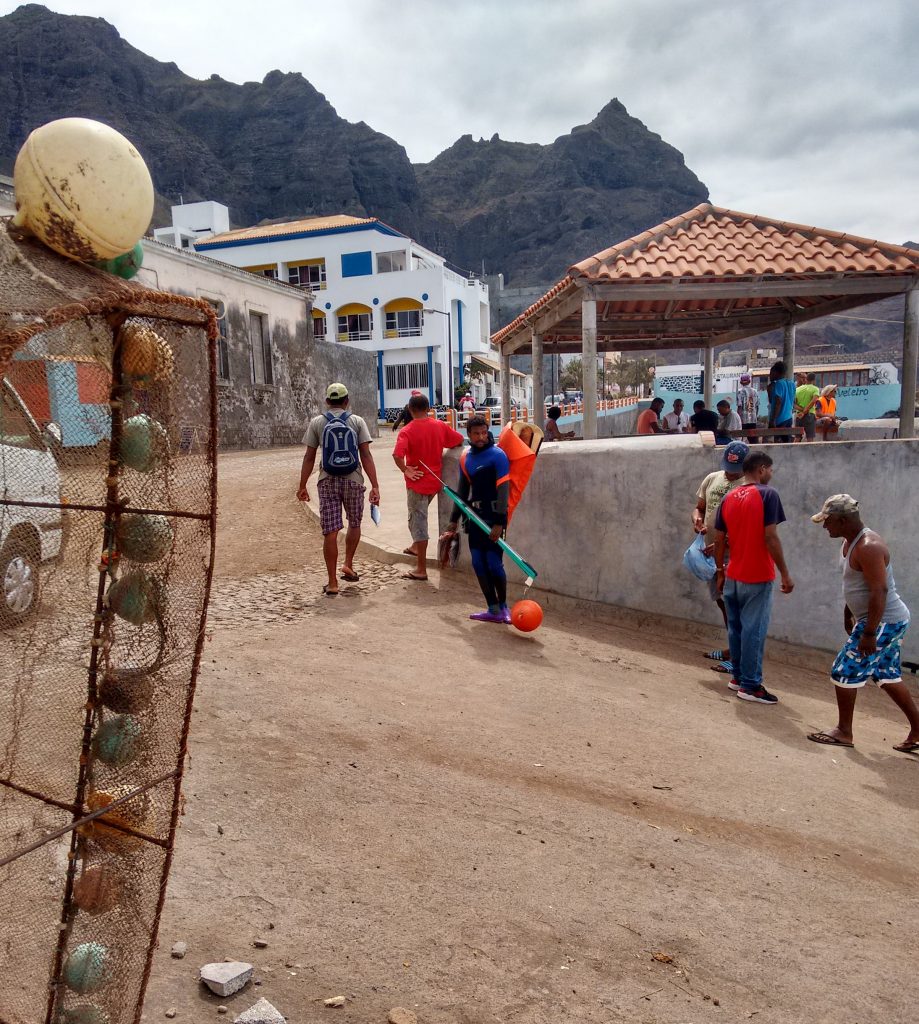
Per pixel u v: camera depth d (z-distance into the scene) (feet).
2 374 4.41
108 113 613.93
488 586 21.71
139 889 6.27
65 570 5.87
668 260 32.60
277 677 16.14
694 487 23.67
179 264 63.31
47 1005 5.96
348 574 24.20
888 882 11.49
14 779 6.28
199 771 11.84
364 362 113.60
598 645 21.83
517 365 318.45
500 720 15.55
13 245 5.18
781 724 18.03
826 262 32.22
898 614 17.10
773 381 40.22
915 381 33.22
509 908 9.52
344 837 10.67
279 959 8.15
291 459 59.41
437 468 24.72
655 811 12.67
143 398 5.85
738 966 8.93
